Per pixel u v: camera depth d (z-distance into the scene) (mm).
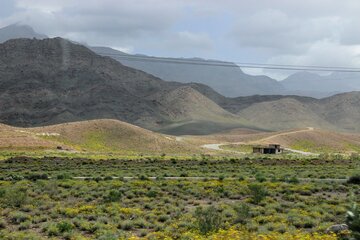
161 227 29438
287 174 66875
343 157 117812
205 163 91562
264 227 28516
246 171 74250
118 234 27422
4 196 39719
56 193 45844
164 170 76438
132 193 45281
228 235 23219
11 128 156375
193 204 40438
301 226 29750
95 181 57031
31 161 91562
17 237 26859
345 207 35719
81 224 30359
